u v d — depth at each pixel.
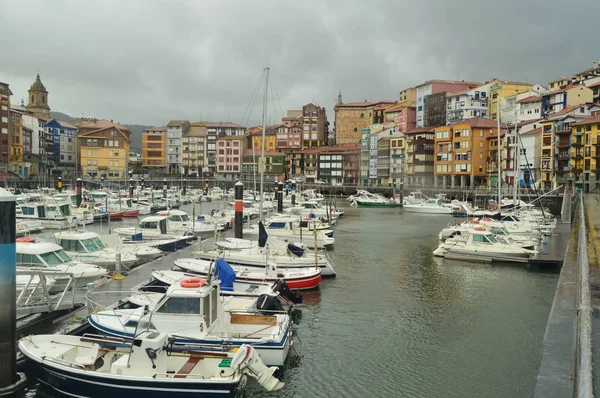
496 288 31.59
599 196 79.94
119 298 23.42
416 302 28.45
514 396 17.36
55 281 23.62
